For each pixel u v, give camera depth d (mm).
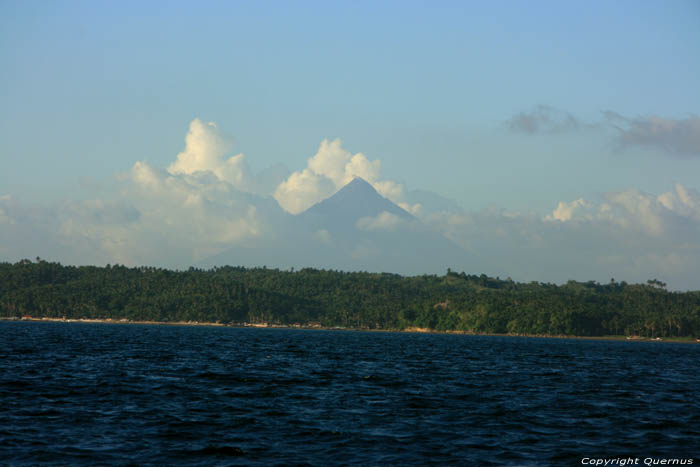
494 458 37344
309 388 65062
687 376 100062
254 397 57688
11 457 34938
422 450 38656
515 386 73625
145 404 52125
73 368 78375
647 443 42312
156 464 34594
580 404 59156
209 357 106500
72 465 33938
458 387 70500
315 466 34719
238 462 35250
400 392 63969
